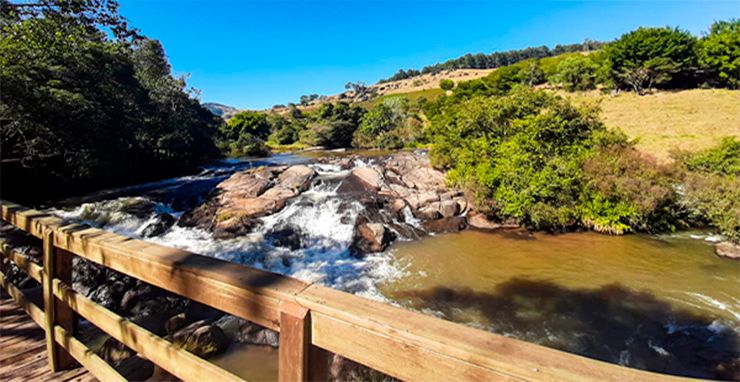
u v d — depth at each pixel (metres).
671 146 14.30
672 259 6.94
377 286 6.04
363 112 37.16
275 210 9.53
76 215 9.52
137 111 17.38
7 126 10.16
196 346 3.95
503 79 38.16
